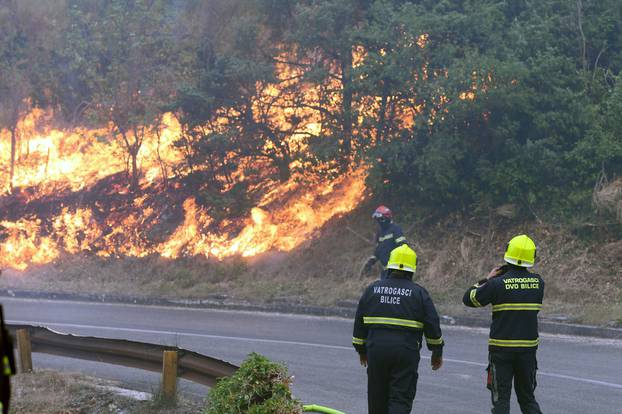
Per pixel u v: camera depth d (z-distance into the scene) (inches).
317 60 847.7
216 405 271.6
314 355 500.1
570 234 681.6
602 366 449.1
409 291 275.6
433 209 772.0
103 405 363.9
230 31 902.4
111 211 975.6
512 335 281.9
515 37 742.5
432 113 733.9
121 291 813.2
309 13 793.6
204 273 820.6
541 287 285.4
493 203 732.7
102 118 976.9
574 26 768.9
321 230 819.4
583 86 724.7
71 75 1066.7
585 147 694.5
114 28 998.4
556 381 412.8
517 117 734.5
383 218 629.0
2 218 1012.5
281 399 261.4
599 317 559.2
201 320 660.7
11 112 1057.5
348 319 653.9
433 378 425.4
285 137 882.8
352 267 753.0
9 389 79.0
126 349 388.8
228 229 876.6
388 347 272.2
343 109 805.2
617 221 666.8
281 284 757.9
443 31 746.8
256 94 847.1
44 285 860.0
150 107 935.7
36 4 1074.1
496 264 687.7
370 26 784.9
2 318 82.3
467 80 703.7
